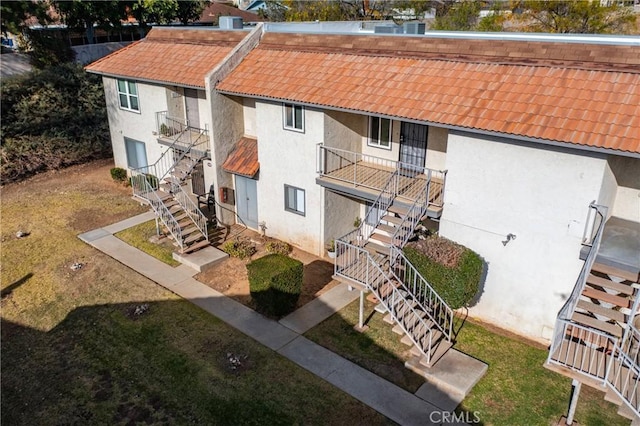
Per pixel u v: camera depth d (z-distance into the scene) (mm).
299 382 12422
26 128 28203
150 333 14328
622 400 9617
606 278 11852
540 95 12492
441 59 14930
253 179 19453
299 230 18672
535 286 13195
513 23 42875
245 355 13375
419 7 51188
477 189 13344
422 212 14336
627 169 12914
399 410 11516
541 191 12305
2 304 15773
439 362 12789
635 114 11156
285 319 14875
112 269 17719
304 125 16781
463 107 13055
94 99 31062
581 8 39750
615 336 10586
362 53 16641
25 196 24297
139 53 23516
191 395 12062
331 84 15914
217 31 21688
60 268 17781
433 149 16078
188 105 22484
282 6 58031
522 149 12250
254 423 11266
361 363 13039
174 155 22219
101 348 13758
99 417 11484
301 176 17672
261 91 16953
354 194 15906
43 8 32625
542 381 12328
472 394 11953
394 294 13391
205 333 14312
